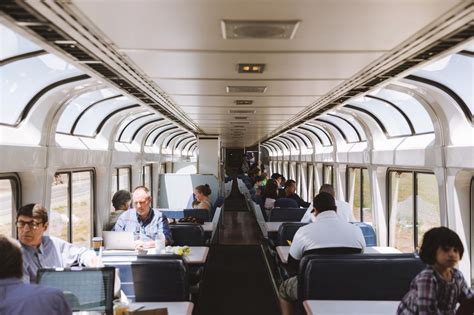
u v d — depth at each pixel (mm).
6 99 4262
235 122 9141
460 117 4598
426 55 3068
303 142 14430
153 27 2426
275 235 7691
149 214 5711
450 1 2002
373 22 2314
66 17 2248
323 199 4957
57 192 5664
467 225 4719
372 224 7316
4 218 4406
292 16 2217
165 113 7355
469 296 2721
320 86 4441
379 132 7109
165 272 4250
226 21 2295
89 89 4746
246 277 7750
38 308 2275
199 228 6648
